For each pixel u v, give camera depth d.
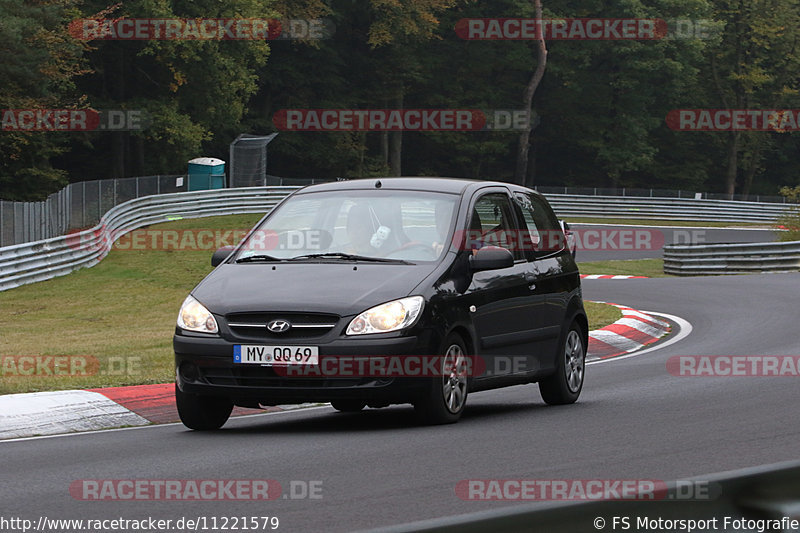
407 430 31.39
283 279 32.53
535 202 40.69
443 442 28.81
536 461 25.66
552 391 38.50
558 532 10.52
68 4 175.50
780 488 11.77
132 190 172.12
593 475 23.75
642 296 95.94
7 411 34.69
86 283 117.19
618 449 27.31
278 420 36.22
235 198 197.12
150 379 42.56
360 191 36.03
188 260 139.38
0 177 187.50
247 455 27.39
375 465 25.38
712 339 64.25
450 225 34.47
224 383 31.28
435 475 23.95
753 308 82.62
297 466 25.47
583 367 40.34
